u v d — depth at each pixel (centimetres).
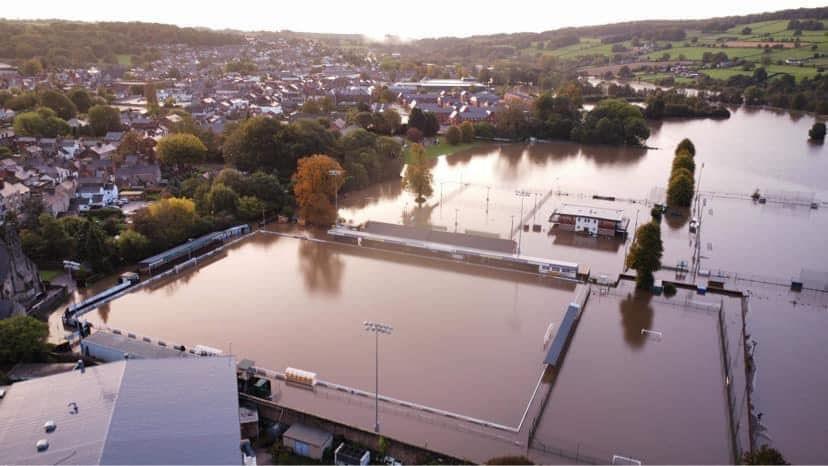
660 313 14650
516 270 17275
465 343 13038
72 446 8075
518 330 13662
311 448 9350
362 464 9019
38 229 17125
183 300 15038
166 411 8944
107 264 16388
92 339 12175
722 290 15938
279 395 11050
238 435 8581
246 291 15650
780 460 8219
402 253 18638
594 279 16588
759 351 12850
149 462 7894
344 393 11144
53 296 14538
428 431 10081
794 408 10862
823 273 16375
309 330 13538
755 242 19725
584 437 9975
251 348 12706
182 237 18338
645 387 11456
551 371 11931
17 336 11462
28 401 9150
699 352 12812
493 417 10481
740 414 10600
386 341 13088
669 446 9781
